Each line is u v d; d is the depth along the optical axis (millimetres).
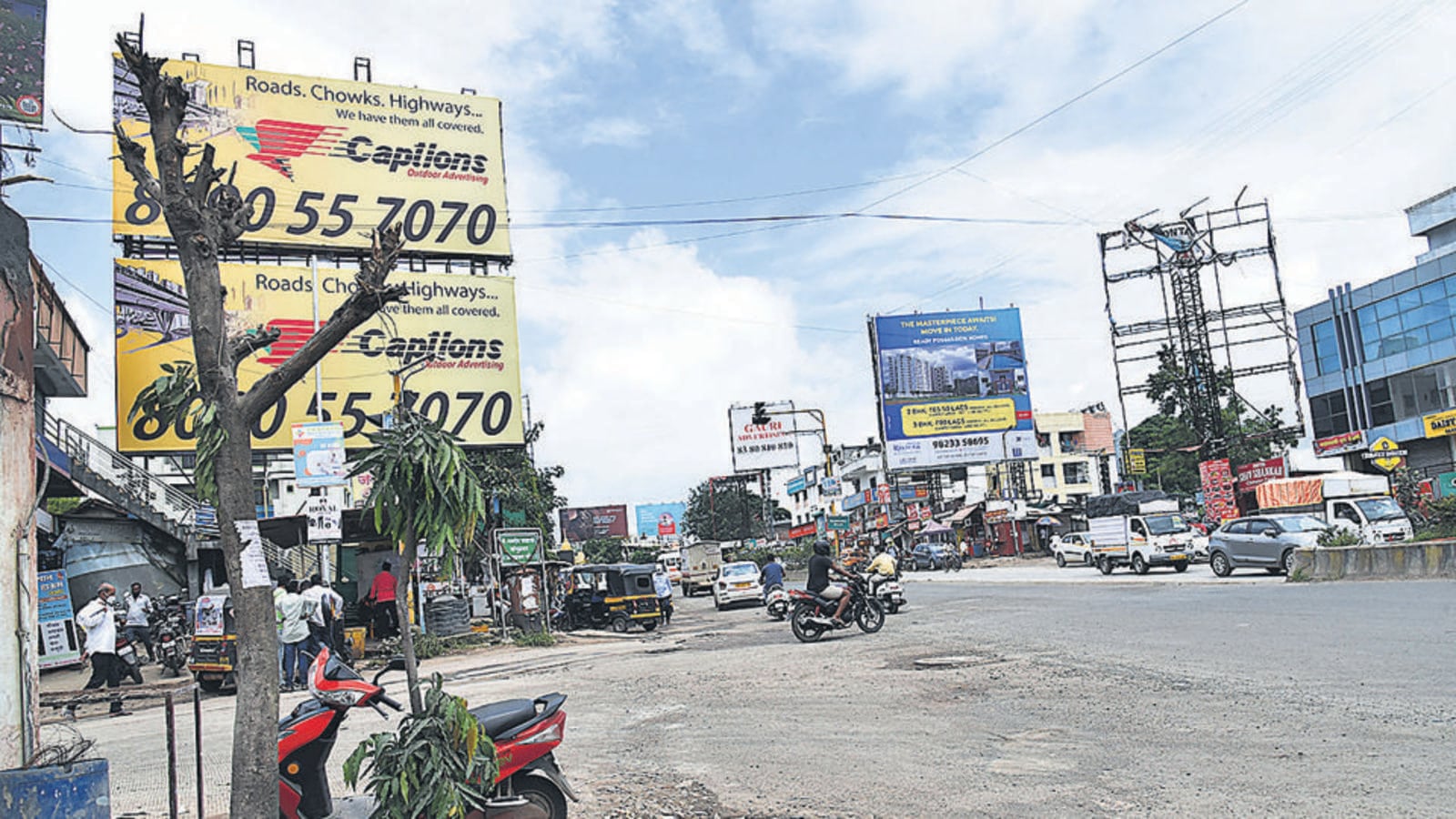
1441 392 36438
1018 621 17312
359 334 24297
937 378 47406
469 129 25938
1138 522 30094
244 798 4805
